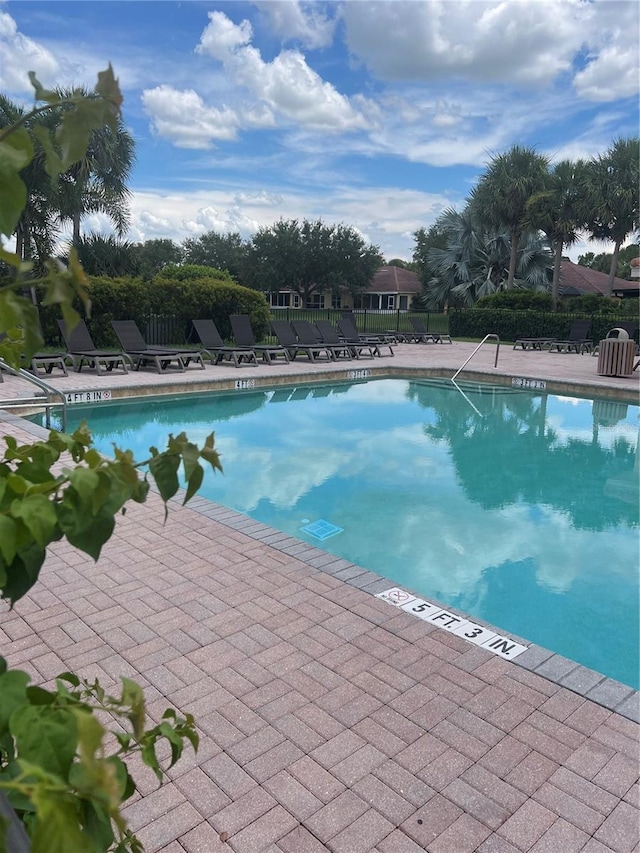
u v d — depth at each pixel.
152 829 2.35
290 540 5.11
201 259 60.69
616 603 4.99
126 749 0.93
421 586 5.24
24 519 0.74
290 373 14.44
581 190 28.30
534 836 2.35
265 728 2.90
